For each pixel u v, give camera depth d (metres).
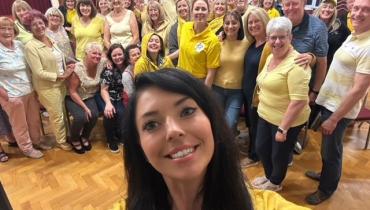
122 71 3.07
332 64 1.88
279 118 1.96
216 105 0.80
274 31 1.80
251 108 2.52
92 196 2.40
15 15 3.02
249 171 2.64
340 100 1.83
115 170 2.74
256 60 2.34
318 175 2.49
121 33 3.87
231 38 2.48
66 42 3.76
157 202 0.89
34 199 2.39
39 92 2.88
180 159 0.71
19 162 2.90
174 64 3.15
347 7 2.95
